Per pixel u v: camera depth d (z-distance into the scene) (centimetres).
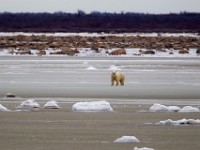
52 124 5738
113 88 9975
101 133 5247
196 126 5647
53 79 11925
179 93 9200
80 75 13150
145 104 7638
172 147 4653
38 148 4588
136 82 11281
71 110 6800
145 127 5575
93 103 6881
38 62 19025
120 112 6669
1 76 12600
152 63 18912
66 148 4584
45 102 7838
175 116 6356
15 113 6519
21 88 9869
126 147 4625
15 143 4775
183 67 16600
